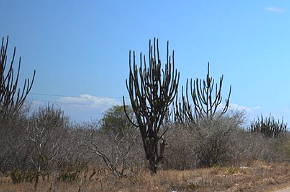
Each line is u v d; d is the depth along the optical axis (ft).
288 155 118.42
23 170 56.24
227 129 88.89
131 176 57.00
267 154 108.99
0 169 60.08
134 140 69.21
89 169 63.67
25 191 43.32
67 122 78.54
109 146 66.08
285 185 60.34
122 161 63.62
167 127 78.79
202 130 86.63
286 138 138.62
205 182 56.70
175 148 82.84
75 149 62.75
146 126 66.23
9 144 60.08
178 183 54.13
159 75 65.57
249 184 58.44
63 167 57.16
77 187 46.55
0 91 64.75
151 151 66.03
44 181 50.14
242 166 84.94
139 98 65.67
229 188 54.39
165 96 66.03
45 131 62.03
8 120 63.72
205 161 86.89
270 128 153.69
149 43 65.36
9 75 66.08
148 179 56.34
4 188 44.83
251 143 104.01
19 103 68.44
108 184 51.16
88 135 68.13
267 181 63.00
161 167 77.25
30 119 68.85
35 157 58.59
